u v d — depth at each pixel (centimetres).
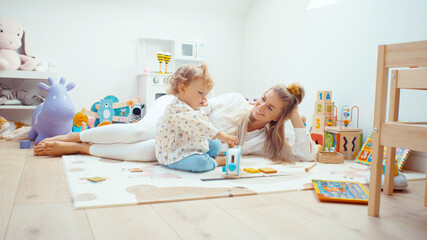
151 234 88
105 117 284
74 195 116
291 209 112
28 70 276
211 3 357
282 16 312
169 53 329
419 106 189
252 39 365
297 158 200
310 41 277
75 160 175
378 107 108
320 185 135
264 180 147
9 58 266
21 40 287
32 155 189
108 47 331
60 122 214
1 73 263
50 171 153
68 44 317
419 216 111
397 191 144
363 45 226
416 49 98
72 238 84
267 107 192
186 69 160
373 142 110
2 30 264
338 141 210
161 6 346
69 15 315
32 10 303
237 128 204
